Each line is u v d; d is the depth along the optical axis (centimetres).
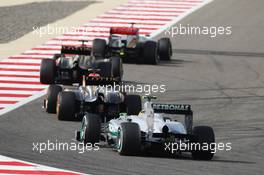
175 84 8581
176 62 9862
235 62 9906
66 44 10725
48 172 4991
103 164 5212
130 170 5059
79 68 8181
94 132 5678
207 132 5475
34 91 8219
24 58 9900
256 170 5278
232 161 5553
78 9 12812
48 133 6272
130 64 9631
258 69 9525
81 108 6669
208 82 8738
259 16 12450
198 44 10969
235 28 11781
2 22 11769
